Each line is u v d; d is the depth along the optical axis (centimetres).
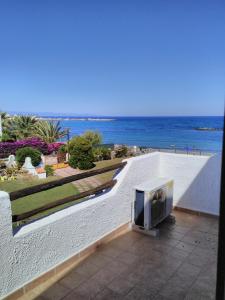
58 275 254
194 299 222
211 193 396
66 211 270
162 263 276
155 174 419
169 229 358
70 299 221
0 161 1188
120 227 339
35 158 1175
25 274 227
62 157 1352
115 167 329
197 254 294
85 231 286
